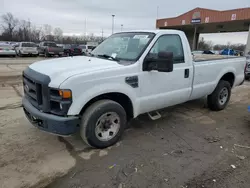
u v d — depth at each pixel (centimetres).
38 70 296
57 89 260
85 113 292
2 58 1892
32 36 6700
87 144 309
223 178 262
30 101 309
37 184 242
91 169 272
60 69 282
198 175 267
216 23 2725
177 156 310
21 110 470
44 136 354
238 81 545
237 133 395
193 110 519
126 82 311
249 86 854
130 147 331
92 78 276
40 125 284
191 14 2892
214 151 327
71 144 333
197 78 423
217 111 518
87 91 274
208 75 448
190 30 3772
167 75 363
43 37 6800
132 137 366
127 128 403
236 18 2375
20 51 2078
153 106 362
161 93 363
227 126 427
